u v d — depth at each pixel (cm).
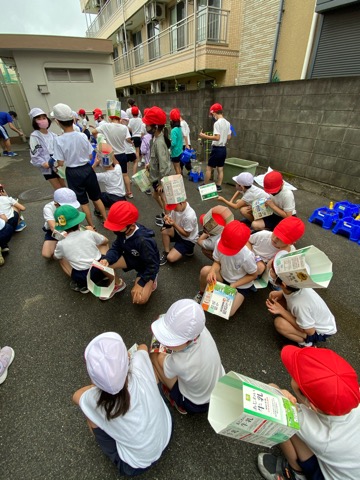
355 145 379
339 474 95
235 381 99
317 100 408
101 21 1480
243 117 544
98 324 209
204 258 291
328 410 89
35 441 137
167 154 340
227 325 207
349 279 251
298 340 180
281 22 537
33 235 341
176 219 263
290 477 117
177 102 756
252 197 315
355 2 392
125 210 190
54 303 231
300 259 144
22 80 808
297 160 466
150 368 123
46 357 182
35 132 360
